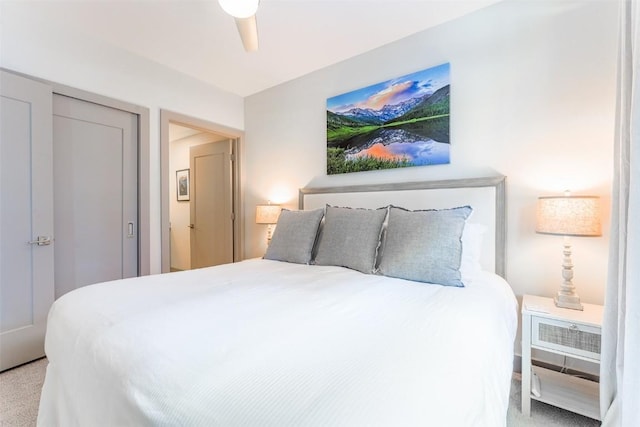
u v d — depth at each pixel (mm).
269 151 3365
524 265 1919
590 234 1492
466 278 1596
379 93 2500
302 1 1950
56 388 1101
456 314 1089
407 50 2367
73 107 2322
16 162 1958
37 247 2053
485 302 1271
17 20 2006
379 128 2500
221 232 3842
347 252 2020
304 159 3062
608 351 1272
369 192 2512
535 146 1884
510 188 1966
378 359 736
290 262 2262
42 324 2078
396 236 1827
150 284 1501
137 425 627
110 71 2486
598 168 1703
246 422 542
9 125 1925
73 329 1026
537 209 1705
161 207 2859
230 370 683
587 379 1716
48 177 2098
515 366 1917
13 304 1959
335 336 877
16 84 1943
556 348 1453
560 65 1804
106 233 2537
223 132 3389
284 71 2953
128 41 2447
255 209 3521
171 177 5051
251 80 3162
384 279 1662
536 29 1871
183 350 786
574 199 1521
